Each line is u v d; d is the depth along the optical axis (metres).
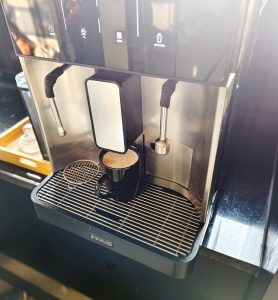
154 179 0.73
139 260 0.63
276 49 0.77
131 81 0.54
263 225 0.66
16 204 0.96
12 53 1.14
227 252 0.61
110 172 0.63
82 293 1.17
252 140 0.92
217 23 0.38
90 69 0.62
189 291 0.81
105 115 0.55
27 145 0.93
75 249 0.99
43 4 0.47
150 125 0.64
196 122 0.57
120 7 0.42
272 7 0.70
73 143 0.77
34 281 1.21
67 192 0.72
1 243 1.25
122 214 0.66
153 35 0.43
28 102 0.74
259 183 0.77
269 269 0.49
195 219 0.65
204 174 0.60
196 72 0.43
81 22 0.46
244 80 0.74
